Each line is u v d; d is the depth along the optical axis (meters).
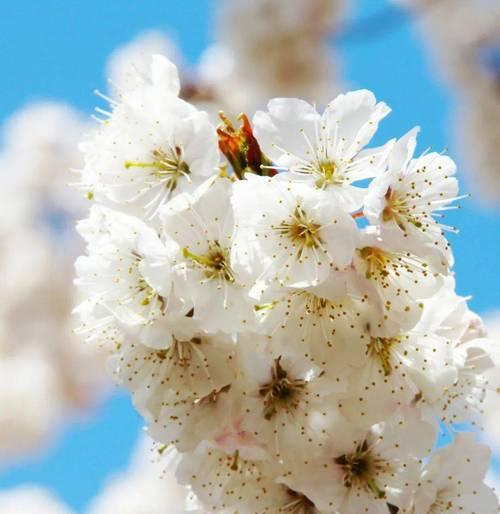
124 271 0.50
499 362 0.52
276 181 0.49
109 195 0.51
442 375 0.50
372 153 0.50
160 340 0.49
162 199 0.50
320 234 0.49
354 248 0.49
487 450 0.51
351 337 0.49
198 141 0.50
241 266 0.49
